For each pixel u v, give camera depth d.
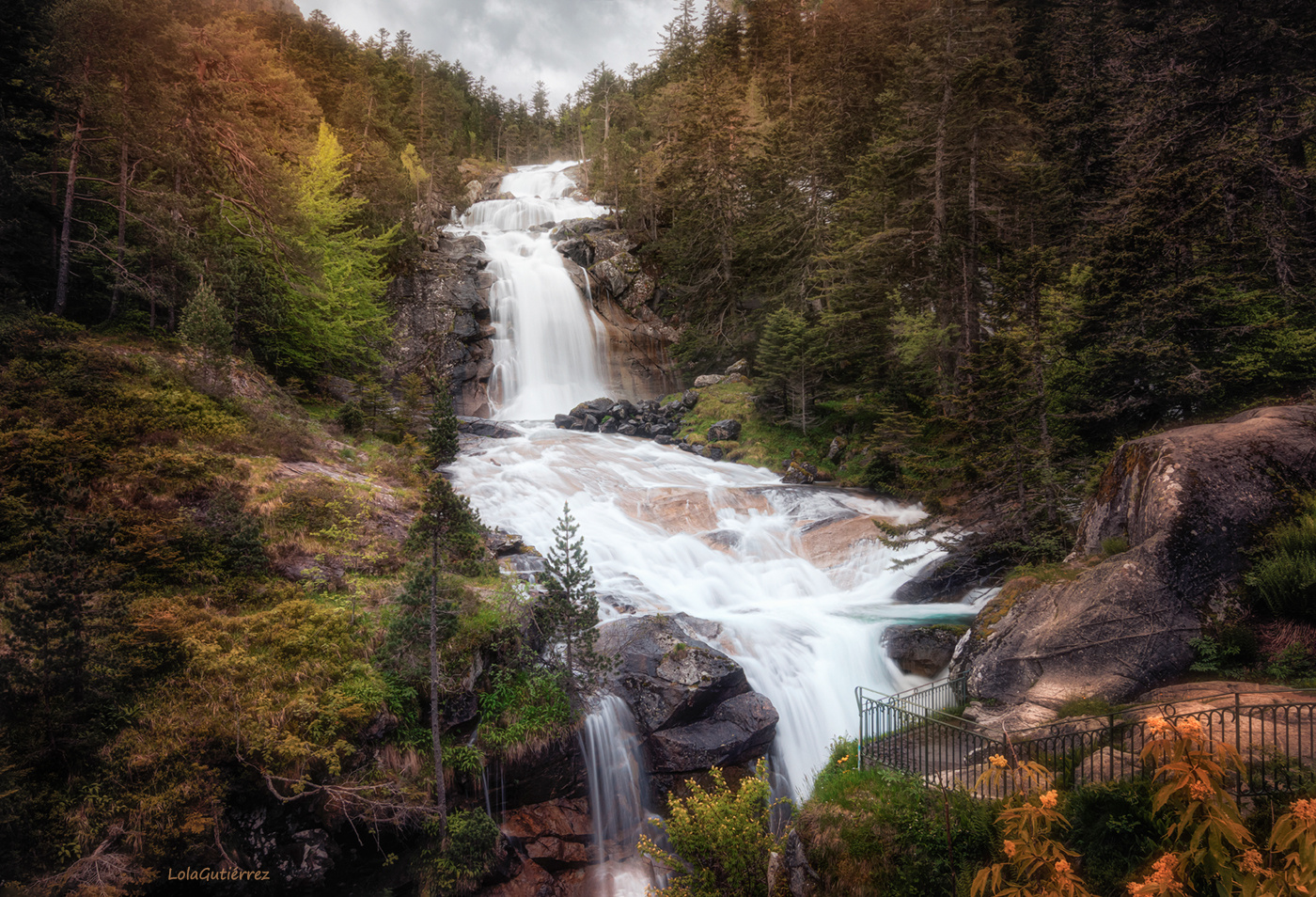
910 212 35.75
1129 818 8.22
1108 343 20.64
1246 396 19.67
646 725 15.65
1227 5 26.64
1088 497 18.05
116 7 25.02
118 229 26.58
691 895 11.97
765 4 74.81
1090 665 13.02
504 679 15.27
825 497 29.98
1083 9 40.09
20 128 22.81
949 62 34.66
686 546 25.81
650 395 54.94
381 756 13.08
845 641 18.84
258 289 28.80
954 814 9.75
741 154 51.03
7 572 12.68
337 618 14.55
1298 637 12.27
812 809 11.32
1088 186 30.91
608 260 59.19
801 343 39.19
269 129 35.47
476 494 27.33
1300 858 4.15
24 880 9.65
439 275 52.03
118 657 11.77
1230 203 21.84
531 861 13.71
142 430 18.25
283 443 21.38
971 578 22.02
